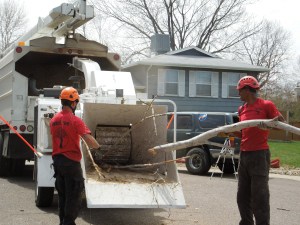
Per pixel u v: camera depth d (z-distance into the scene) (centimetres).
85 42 1180
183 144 654
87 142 627
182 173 1627
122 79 952
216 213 892
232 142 1488
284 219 870
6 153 1228
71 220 618
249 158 624
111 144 843
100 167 792
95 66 1014
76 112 812
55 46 1162
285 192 1234
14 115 1163
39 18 1296
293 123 3634
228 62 3145
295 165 1994
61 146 623
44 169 836
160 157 785
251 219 648
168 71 2923
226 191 1190
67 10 1132
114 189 686
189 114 1623
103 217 827
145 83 2862
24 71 1254
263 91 5188
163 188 703
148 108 791
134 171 798
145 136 827
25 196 1005
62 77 1302
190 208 938
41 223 764
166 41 3403
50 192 860
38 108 877
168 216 849
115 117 834
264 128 594
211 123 1595
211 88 3039
